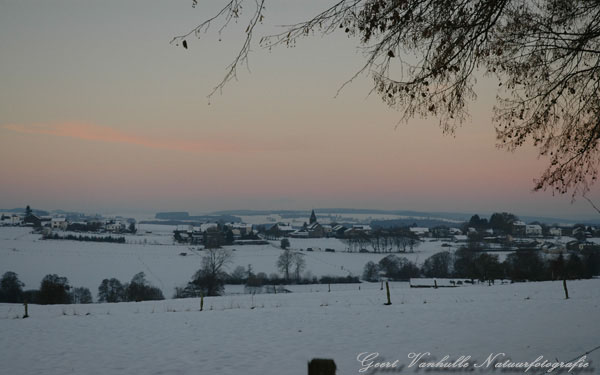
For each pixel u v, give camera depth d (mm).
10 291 63781
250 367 11352
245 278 87250
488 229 176875
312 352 12719
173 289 84500
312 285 80312
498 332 14125
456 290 32531
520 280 60531
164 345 14312
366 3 5758
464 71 6523
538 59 7387
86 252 142125
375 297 30500
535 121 7754
